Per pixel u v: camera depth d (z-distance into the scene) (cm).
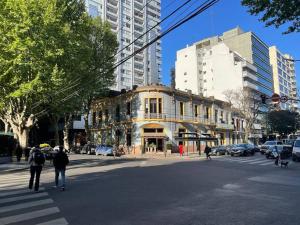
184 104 4900
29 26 2264
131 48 9875
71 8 2897
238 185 1297
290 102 12281
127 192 1107
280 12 932
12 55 2300
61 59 2583
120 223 691
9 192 1145
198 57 9538
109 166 2306
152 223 691
